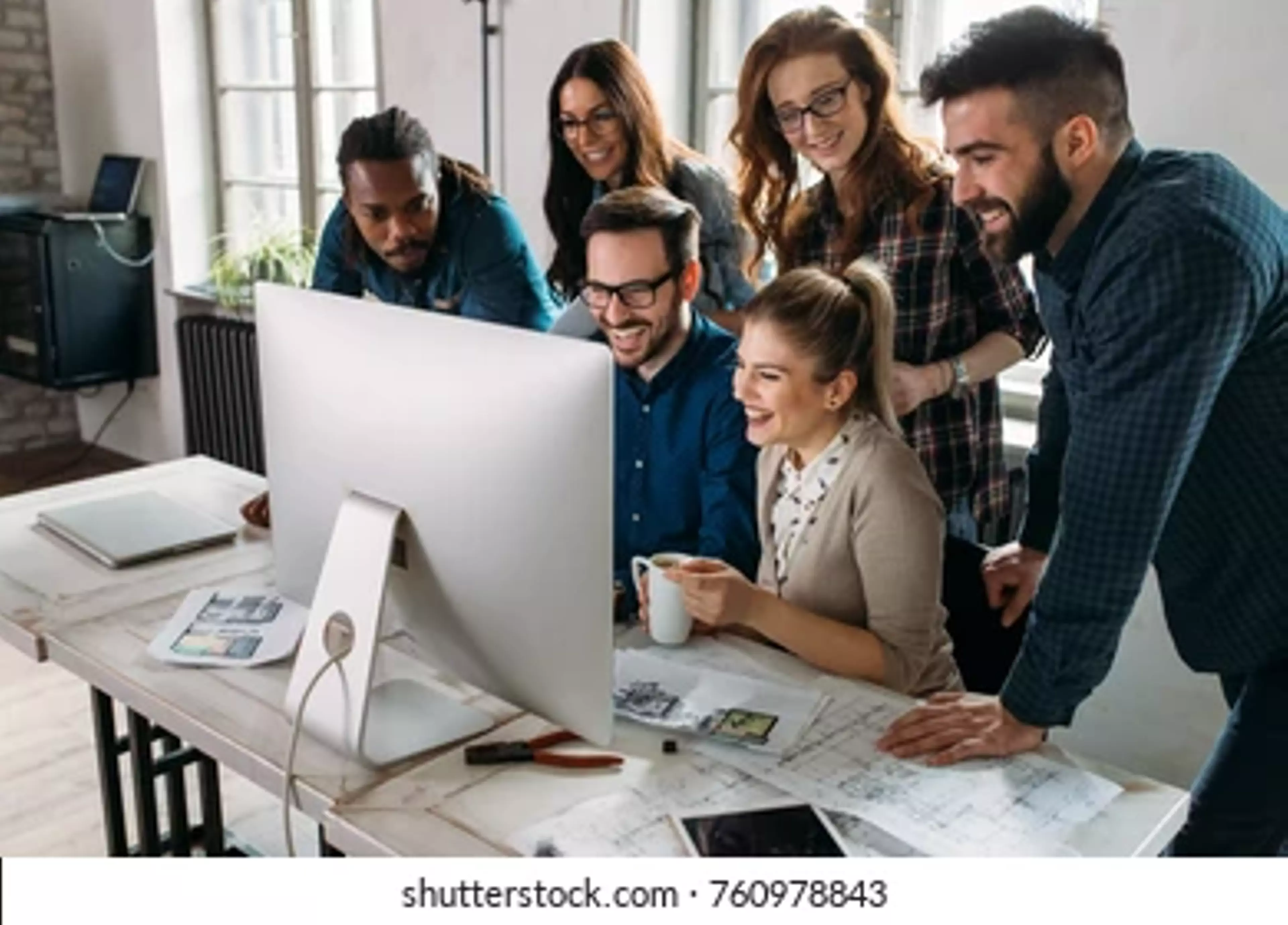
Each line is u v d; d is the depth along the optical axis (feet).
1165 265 3.89
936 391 6.98
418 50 12.19
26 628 5.27
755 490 5.72
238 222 15.53
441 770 4.17
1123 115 4.24
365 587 4.09
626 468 6.04
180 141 15.07
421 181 6.95
